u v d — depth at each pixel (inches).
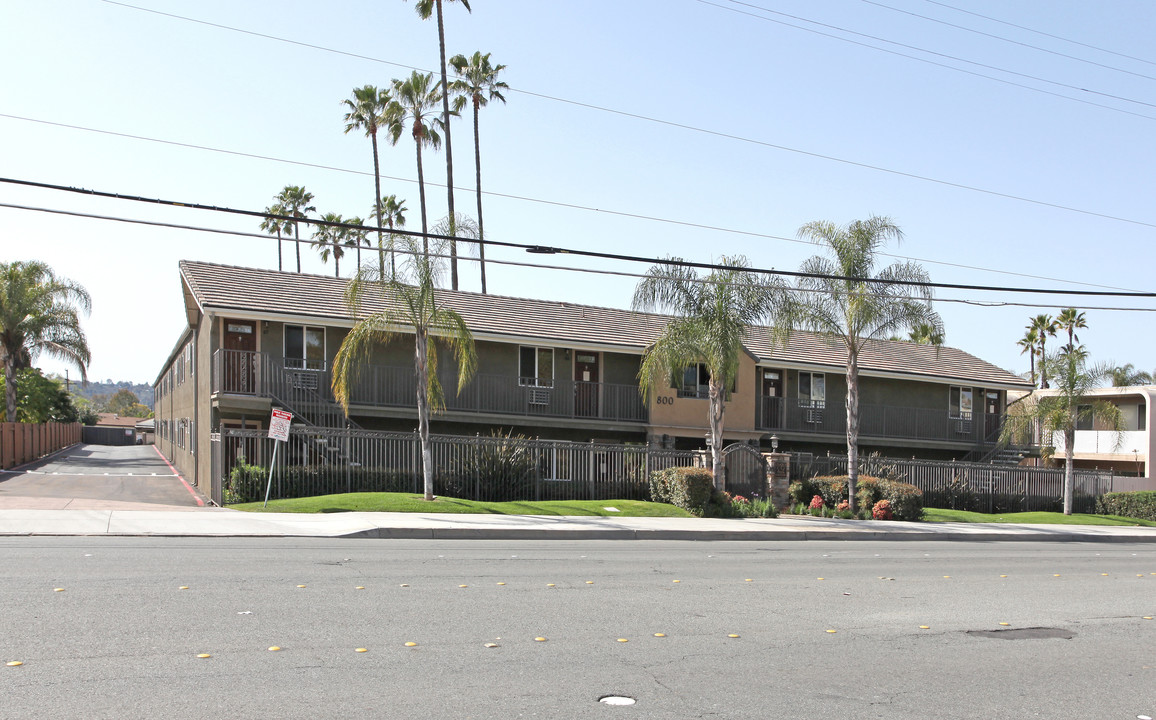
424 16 1710.1
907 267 1041.5
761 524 873.5
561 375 1241.4
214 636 301.0
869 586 498.0
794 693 270.5
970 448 1524.4
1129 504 1272.1
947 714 258.5
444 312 892.0
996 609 441.4
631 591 438.9
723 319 981.2
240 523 661.9
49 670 255.0
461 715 232.5
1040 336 2593.5
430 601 382.9
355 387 1098.1
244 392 1017.5
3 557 450.0
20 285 1807.3
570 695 255.3
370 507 801.6
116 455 2062.0
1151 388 1626.5
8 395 1822.1
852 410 1050.7
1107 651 356.2
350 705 235.3
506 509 853.8
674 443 1263.5
